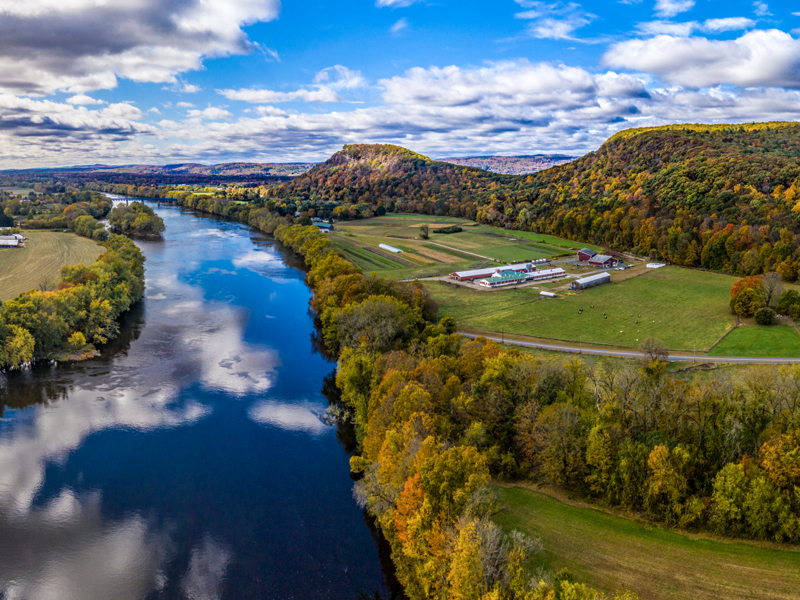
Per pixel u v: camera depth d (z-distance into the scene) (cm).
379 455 6812
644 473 6372
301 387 11469
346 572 6331
